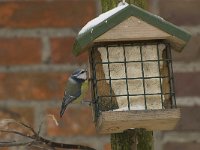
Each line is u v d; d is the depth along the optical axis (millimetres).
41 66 6926
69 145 5535
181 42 5383
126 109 5406
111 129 5301
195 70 7039
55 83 6883
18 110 6801
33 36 6992
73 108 6855
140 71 5484
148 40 5508
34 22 7016
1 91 6848
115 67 5480
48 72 6910
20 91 6859
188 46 7070
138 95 5453
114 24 5234
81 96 5902
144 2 5586
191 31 7109
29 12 7035
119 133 5414
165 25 5281
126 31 5250
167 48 5504
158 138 6879
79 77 5898
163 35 5285
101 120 5172
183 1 7211
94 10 7047
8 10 7035
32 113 6812
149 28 5273
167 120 5184
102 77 5477
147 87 5473
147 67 5500
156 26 5273
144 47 5508
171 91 5504
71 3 7062
